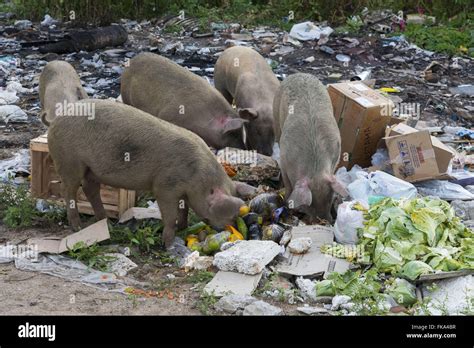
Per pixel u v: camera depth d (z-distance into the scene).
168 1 15.64
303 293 6.02
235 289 5.98
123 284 6.18
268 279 6.22
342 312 5.73
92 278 6.25
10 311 5.65
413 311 5.71
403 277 6.13
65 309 5.72
